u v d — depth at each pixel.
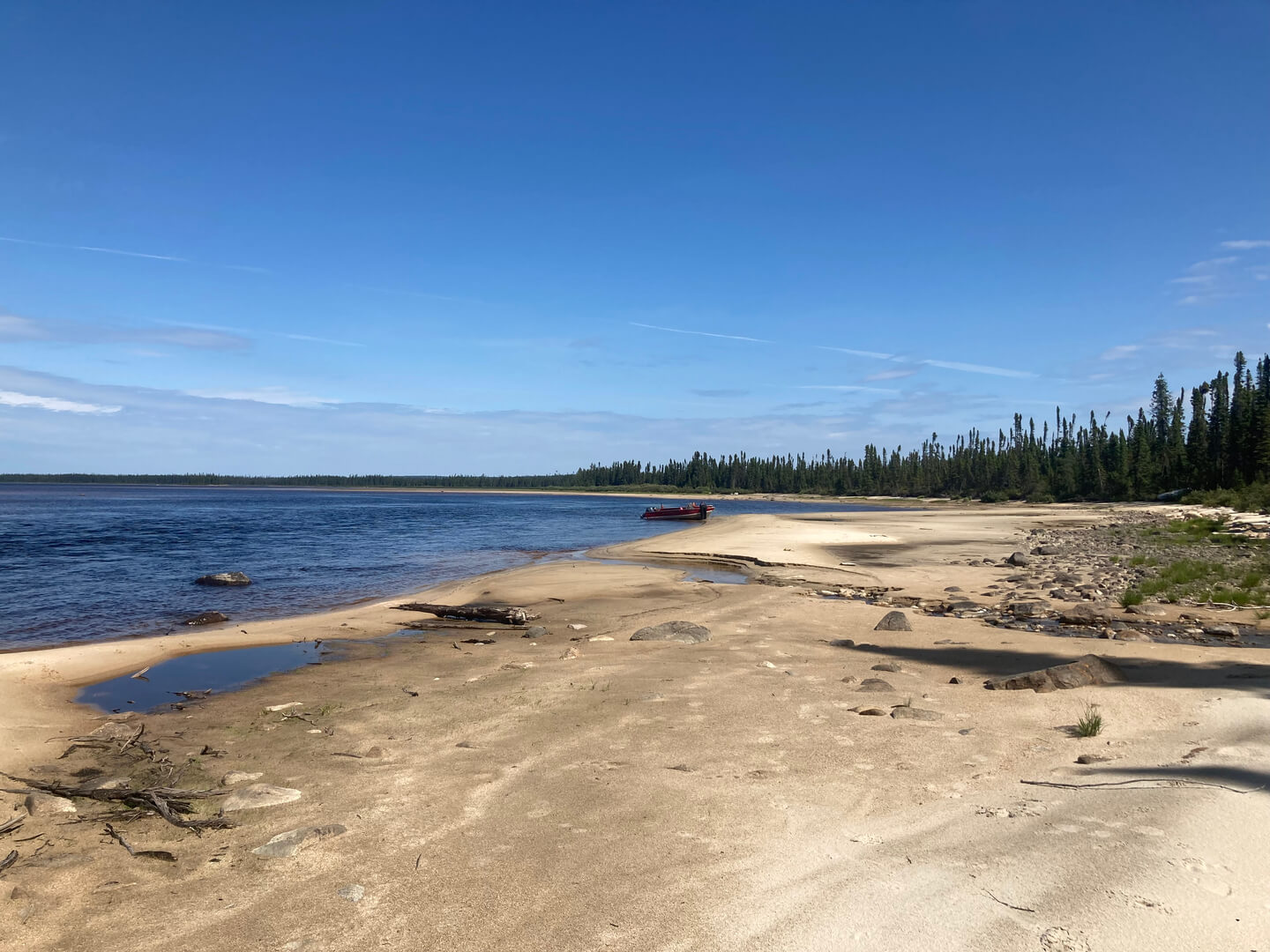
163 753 8.34
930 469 174.50
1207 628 15.10
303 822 6.09
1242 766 6.34
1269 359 92.75
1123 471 113.00
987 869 4.72
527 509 125.56
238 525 62.38
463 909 4.60
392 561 35.84
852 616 17.53
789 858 5.08
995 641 14.10
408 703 10.15
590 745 7.89
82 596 23.95
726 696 9.80
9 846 5.77
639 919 4.37
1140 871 4.54
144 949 4.30
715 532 48.69
